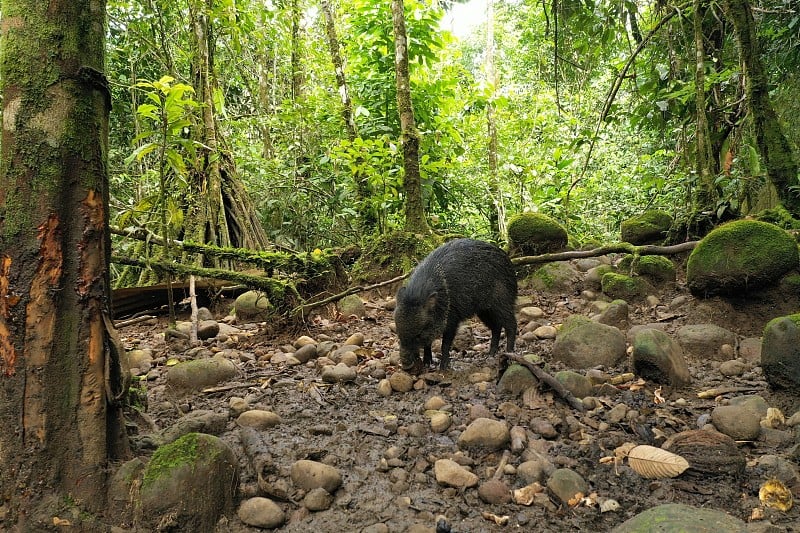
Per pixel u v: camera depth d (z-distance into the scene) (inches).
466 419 132.8
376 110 372.8
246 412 132.6
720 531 80.0
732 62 267.3
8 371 84.1
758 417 125.0
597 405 137.0
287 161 390.9
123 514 88.1
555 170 450.0
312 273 246.8
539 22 469.7
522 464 109.1
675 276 237.1
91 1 90.6
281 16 394.0
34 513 83.1
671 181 303.9
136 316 254.5
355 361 177.6
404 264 281.1
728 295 191.3
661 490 102.7
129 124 351.9
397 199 337.7
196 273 214.4
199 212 304.3
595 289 250.7
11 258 84.4
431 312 164.2
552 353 175.5
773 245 182.7
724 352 166.7
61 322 87.1
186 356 192.2
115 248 288.8
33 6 85.7
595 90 492.1
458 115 448.8
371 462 115.0
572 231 406.6
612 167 471.5
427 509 98.5
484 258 182.4
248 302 252.8
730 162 282.7
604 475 108.3
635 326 193.9
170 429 118.3
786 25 260.5
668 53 290.0
